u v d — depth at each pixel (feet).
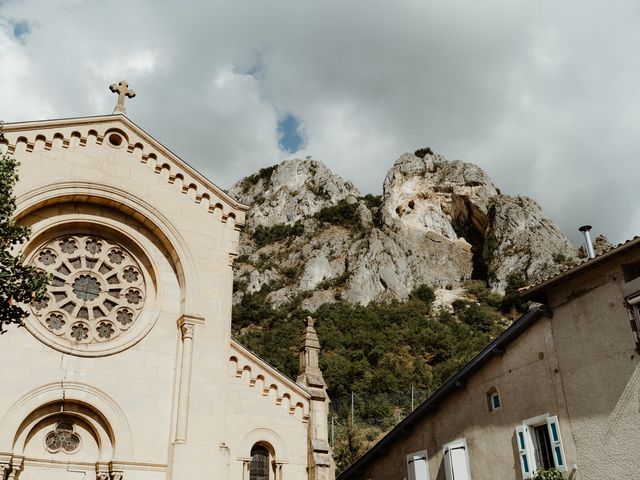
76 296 65.92
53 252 66.59
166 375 66.69
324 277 482.28
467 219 554.87
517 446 66.59
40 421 59.57
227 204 76.89
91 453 61.21
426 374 279.28
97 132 70.69
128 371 64.80
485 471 70.79
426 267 495.82
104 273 68.59
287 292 461.78
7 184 47.32
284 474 71.72
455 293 465.06
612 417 56.08
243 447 70.59
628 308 56.39
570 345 62.39
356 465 95.55
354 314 388.78
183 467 61.57
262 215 608.60
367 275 464.65
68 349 62.39
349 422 188.75
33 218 65.41
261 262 530.68
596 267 60.08
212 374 67.46
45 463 58.65
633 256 57.11
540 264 449.48
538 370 65.92
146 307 69.26
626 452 53.98
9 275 44.83
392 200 562.66
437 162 603.67
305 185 633.61
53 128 67.92
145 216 70.64
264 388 74.54
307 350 83.56
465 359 289.53
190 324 68.33
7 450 55.88
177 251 71.20
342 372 268.62
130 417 63.05
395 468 88.17
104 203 69.62
